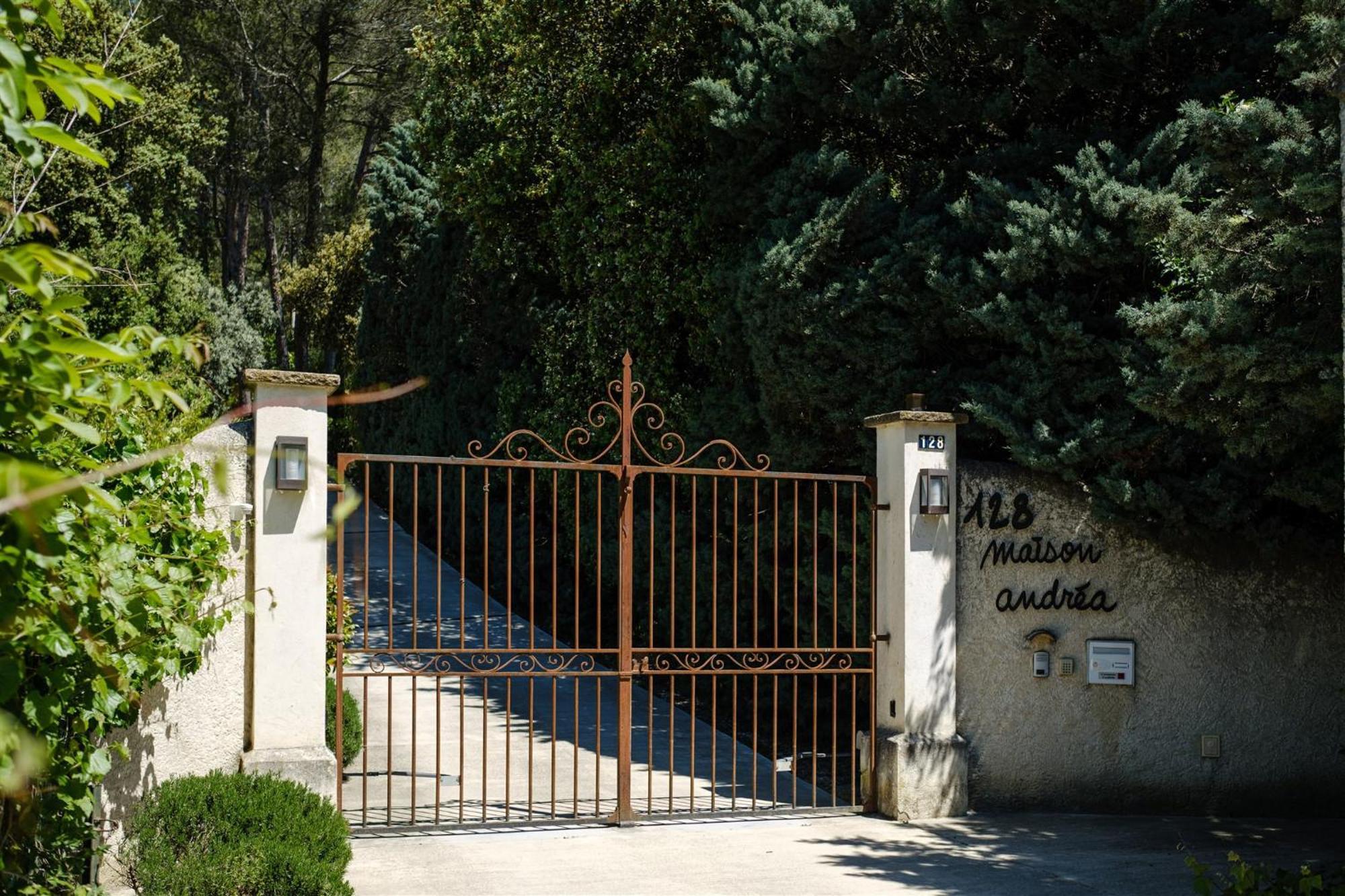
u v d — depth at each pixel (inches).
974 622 321.7
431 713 421.4
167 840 208.4
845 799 343.6
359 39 1222.9
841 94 390.0
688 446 461.4
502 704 442.6
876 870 262.5
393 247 906.7
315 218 1279.5
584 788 340.2
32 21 105.5
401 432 879.1
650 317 490.0
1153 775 327.3
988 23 349.7
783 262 362.0
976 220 338.0
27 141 96.0
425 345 828.0
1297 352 248.7
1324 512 302.0
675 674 300.4
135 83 677.9
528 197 581.6
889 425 321.4
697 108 434.6
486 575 284.5
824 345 362.3
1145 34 326.0
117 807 232.1
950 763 313.6
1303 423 262.5
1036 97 362.3
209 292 1020.5
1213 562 332.5
